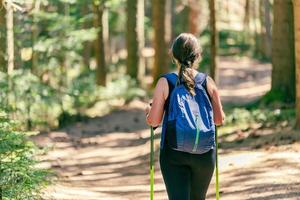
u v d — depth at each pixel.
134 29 26.66
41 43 18.06
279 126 13.34
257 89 28.59
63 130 18.23
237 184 9.27
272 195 8.17
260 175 9.55
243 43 48.28
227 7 53.12
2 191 7.04
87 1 22.81
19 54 15.95
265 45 43.34
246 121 14.62
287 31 15.38
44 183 8.22
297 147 11.26
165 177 5.21
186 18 46.91
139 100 24.23
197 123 5.04
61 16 18.77
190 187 5.30
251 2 48.50
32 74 16.56
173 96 5.11
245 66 40.25
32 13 17.55
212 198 8.67
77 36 19.58
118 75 29.33
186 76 5.14
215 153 5.29
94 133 18.19
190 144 5.04
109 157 14.55
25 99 16.28
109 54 36.56
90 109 22.12
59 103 19.45
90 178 11.85
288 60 15.44
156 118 5.17
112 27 34.56
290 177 9.11
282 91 15.52
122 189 10.36
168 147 5.13
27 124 16.53
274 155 10.84
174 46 5.23
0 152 7.05
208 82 5.22
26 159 7.43
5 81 12.98
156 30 25.61
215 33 20.75
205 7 47.47
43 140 15.83
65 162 13.66
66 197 9.19
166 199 9.16
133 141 16.72
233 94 27.41
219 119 5.28
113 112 22.05
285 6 15.30
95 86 23.83
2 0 11.16
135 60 26.70
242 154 11.45
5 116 7.63
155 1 25.50
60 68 20.77
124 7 33.06
